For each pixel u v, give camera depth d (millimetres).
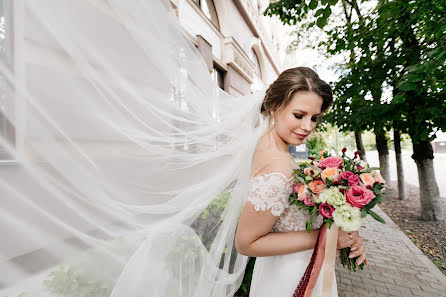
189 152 1350
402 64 3590
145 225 1081
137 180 1058
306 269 989
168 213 1205
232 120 1605
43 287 726
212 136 1479
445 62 2617
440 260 3453
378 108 3662
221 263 1622
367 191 876
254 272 1391
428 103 3307
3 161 630
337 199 878
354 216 858
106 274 898
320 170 990
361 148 9539
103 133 889
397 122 4016
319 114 1078
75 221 804
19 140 656
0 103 638
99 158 883
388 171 8125
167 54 1210
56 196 747
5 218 649
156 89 1153
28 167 674
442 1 2588
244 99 1883
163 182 1195
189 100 1392
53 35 719
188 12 5848
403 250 3719
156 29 1127
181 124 1321
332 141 23125
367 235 4422
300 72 1019
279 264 1135
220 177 1477
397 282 2814
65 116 762
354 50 4656
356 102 4445
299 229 1049
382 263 3297
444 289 2668
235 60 8102
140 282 978
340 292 2621
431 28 3021
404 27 3256
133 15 995
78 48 788
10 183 647
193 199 1333
